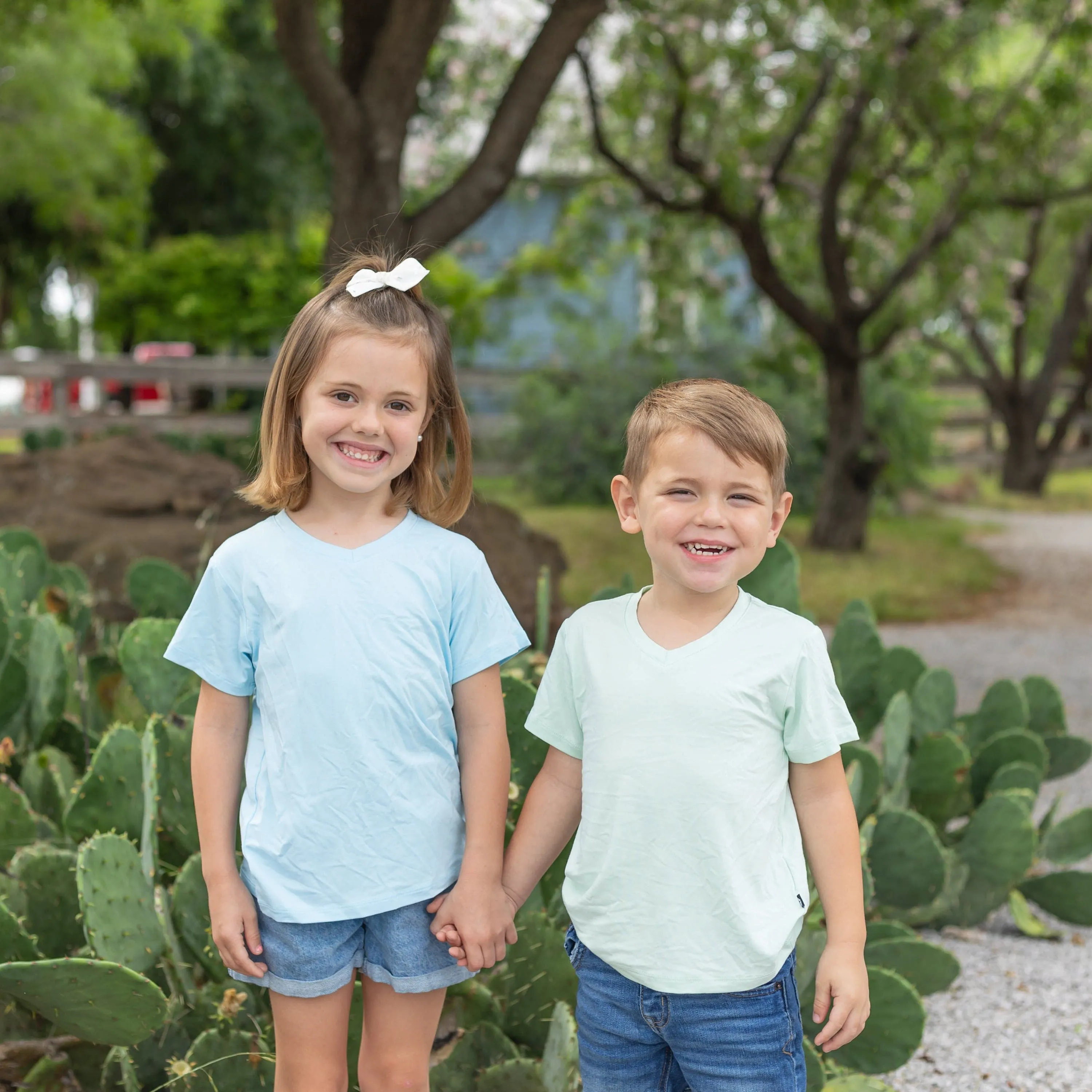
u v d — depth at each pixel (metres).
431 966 1.56
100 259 18.25
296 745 1.51
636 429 1.54
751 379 13.22
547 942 1.91
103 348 19.38
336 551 1.57
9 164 15.02
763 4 7.04
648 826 1.45
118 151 15.70
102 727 3.04
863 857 2.37
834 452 10.41
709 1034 1.44
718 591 1.52
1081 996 2.63
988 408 20.92
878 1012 2.05
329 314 1.55
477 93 8.67
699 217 9.70
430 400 1.62
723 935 1.43
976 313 12.78
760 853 1.45
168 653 1.57
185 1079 1.77
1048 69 9.72
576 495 12.96
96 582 4.95
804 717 1.48
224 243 18.45
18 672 2.66
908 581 9.13
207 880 1.55
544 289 12.70
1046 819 3.26
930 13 7.25
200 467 5.68
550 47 5.36
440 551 1.61
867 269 10.25
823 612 8.00
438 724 1.57
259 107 19.17
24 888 1.95
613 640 1.53
